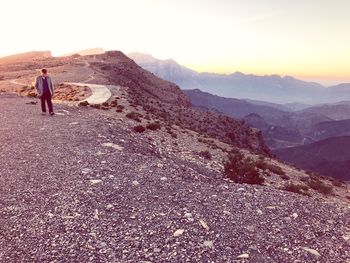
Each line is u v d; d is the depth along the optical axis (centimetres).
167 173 1516
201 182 1514
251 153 4066
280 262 864
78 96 4784
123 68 16288
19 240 866
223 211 1133
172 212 1084
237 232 995
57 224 952
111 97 4841
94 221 982
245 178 1952
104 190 1207
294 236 1016
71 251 827
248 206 1203
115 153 1716
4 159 1495
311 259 892
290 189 2159
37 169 1387
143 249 858
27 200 1096
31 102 3347
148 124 3328
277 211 1188
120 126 2725
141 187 1277
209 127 8556
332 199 2406
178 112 8394
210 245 900
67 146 1750
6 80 9775
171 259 823
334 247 979
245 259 852
